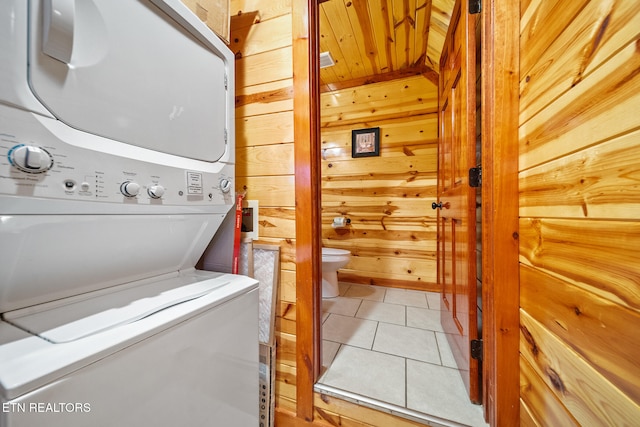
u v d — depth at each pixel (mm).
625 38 420
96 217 502
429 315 1831
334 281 2184
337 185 2582
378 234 2473
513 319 811
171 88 644
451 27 1244
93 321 470
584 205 517
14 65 381
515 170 810
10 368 336
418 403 991
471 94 981
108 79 504
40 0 399
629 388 408
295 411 1085
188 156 695
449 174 1414
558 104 607
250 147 1129
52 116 425
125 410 426
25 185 395
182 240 747
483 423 904
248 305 734
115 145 521
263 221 1111
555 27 618
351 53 2100
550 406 634
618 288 433
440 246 1835
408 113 2346
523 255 782
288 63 1057
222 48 812
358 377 1141
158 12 612
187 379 540
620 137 431
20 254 424
